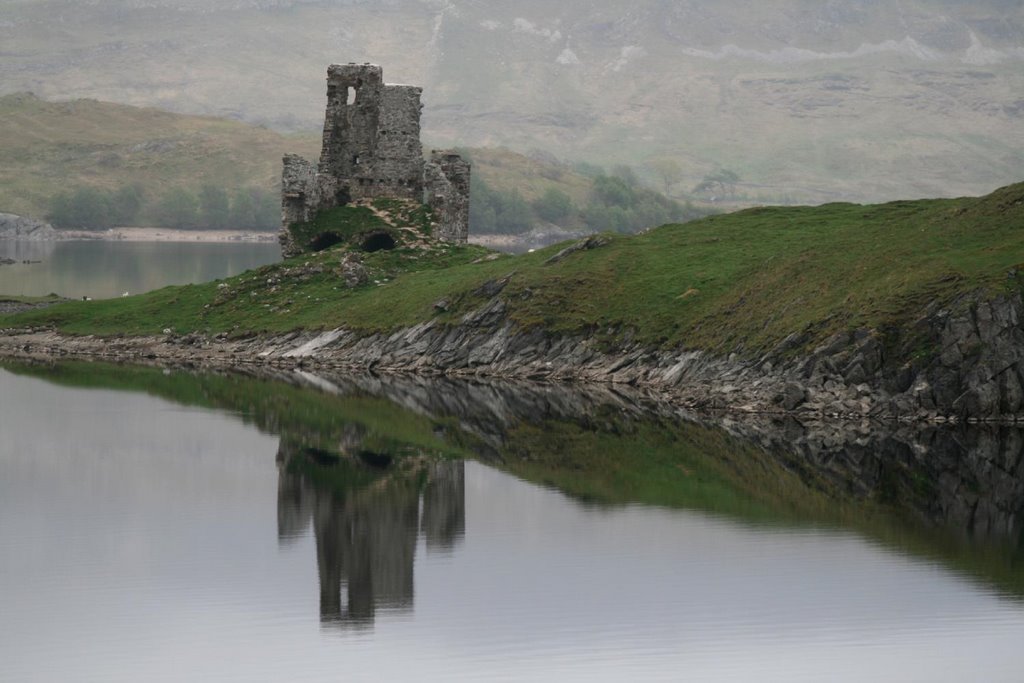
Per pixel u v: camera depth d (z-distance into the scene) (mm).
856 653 116312
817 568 137375
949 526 152000
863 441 192500
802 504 161750
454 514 158000
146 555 143500
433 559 141500
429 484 172625
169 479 176125
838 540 146750
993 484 170750
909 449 187875
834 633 120562
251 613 126938
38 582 135000
